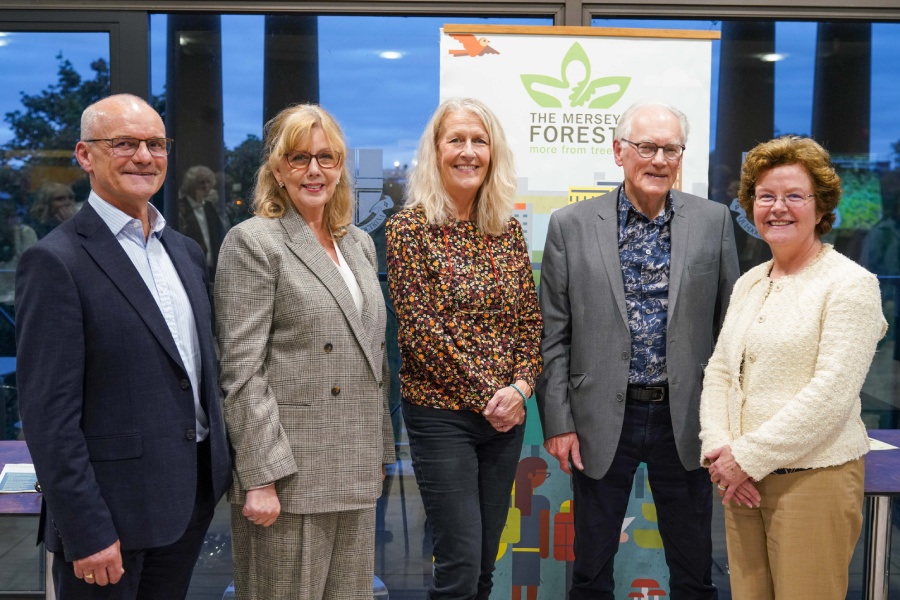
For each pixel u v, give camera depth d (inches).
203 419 70.0
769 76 118.0
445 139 79.6
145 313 63.9
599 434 84.6
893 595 113.8
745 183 75.9
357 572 76.3
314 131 72.8
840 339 67.4
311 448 71.7
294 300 71.5
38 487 80.7
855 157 119.7
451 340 78.0
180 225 119.2
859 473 71.2
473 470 80.7
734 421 74.2
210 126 118.3
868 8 113.1
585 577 89.3
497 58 102.7
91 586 63.9
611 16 112.5
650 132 81.1
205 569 122.0
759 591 74.5
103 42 114.8
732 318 77.7
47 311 59.7
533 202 104.2
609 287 84.3
